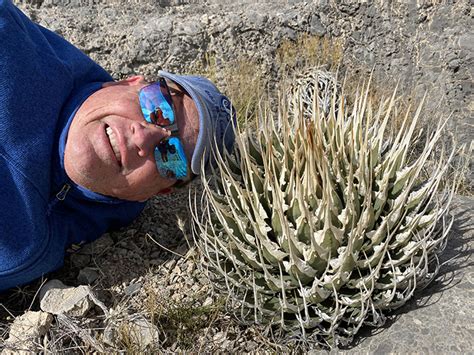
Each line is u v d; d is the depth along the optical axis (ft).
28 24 2.18
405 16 3.52
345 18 3.54
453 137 3.09
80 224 2.20
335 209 1.76
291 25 3.50
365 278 1.73
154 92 2.01
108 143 1.96
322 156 1.75
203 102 2.06
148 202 2.61
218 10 3.69
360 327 1.84
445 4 3.51
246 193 1.90
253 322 1.91
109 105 1.99
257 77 3.34
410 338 1.71
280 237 1.81
